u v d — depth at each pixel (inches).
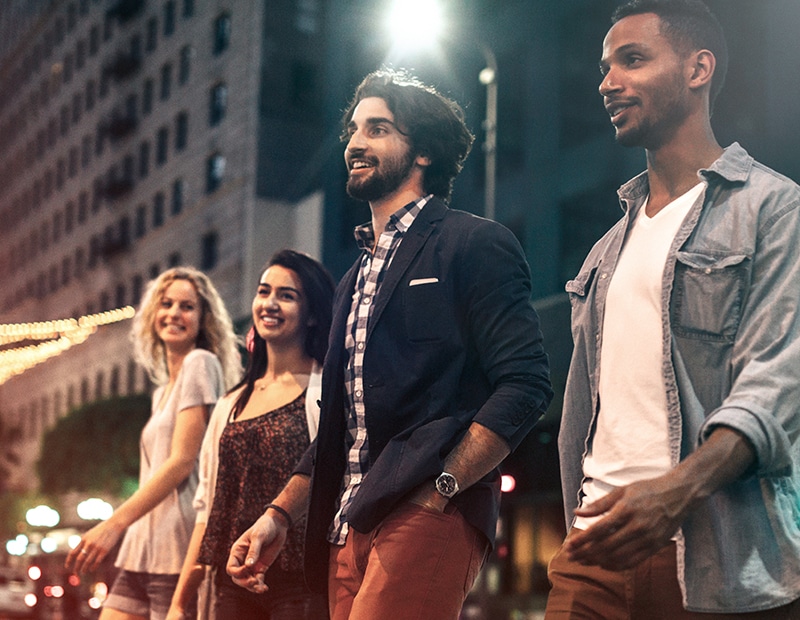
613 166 847.1
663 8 102.3
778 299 90.4
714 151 102.2
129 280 1950.1
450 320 113.0
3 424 2559.1
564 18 927.7
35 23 2647.6
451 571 106.7
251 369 169.8
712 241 96.0
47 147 2496.3
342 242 1278.3
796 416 86.3
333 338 119.6
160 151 1863.9
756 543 88.4
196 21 1766.7
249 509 160.6
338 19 1316.4
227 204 1577.3
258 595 155.4
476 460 106.7
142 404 1482.5
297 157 1542.8
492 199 775.7
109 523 172.6
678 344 95.6
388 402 111.7
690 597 89.4
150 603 183.8
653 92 101.5
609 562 80.6
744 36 732.0
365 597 106.6
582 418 107.1
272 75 1556.3
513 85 984.9
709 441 83.0
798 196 94.3
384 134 121.3
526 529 941.8
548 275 909.2
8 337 2121.1
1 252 2792.8
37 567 1017.5
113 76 2031.3
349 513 108.3
